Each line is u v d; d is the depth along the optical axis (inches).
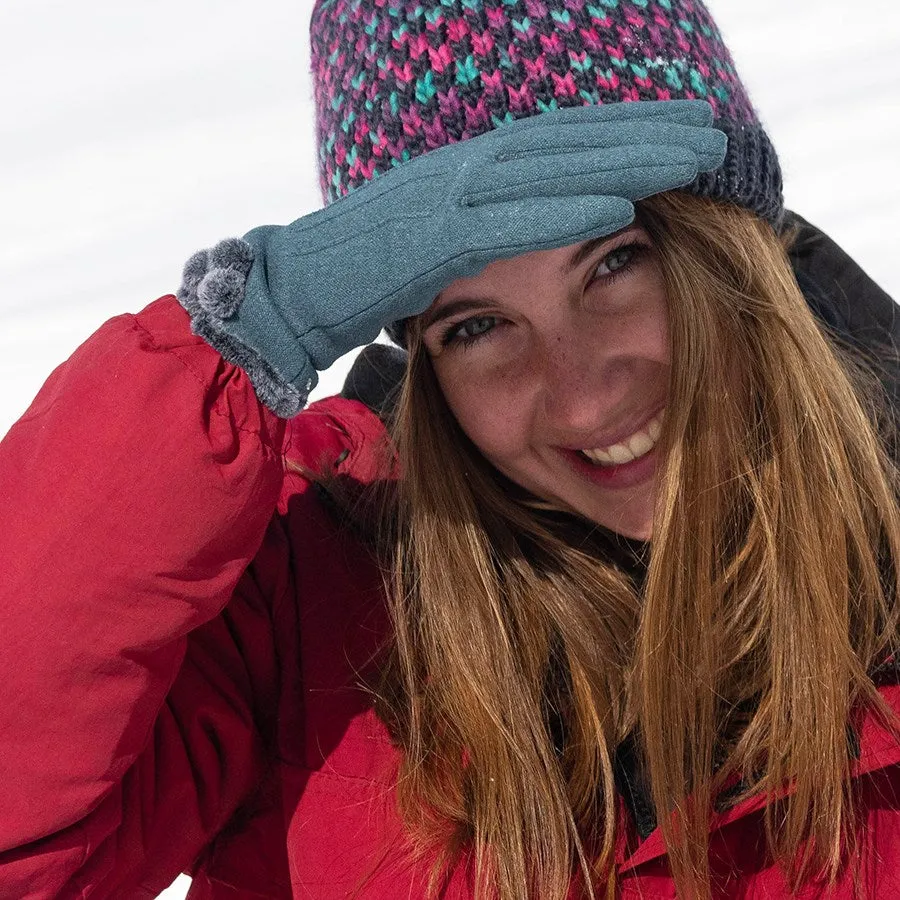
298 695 54.0
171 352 42.7
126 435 42.0
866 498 53.0
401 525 54.9
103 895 47.1
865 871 49.4
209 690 50.9
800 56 120.6
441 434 53.3
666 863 51.0
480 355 48.8
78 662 42.5
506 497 55.2
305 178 116.0
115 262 110.4
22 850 43.9
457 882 51.4
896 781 50.4
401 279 41.2
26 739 42.8
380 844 51.5
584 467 52.9
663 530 51.0
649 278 48.2
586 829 52.7
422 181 41.3
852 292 58.3
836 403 52.2
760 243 50.8
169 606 43.3
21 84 134.3
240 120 124.7
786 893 49.9
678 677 51.5
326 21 49.2
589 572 55.2
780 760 50.0
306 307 42.5
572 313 47.3
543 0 44.4
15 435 44.1
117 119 127.9
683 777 50.2
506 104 44.3
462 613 53.5
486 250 40.2
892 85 114.6
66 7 145.3
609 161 40.2
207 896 56.2
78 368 43.5
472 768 52.4
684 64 46.1
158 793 49.1
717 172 47.8
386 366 61.0
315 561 55.9
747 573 52.9
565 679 55.0
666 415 49.9
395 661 54.5
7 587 42.1
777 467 51.6
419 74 44.7
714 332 48.9
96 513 42.0
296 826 52.9
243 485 42.9
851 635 52.9
